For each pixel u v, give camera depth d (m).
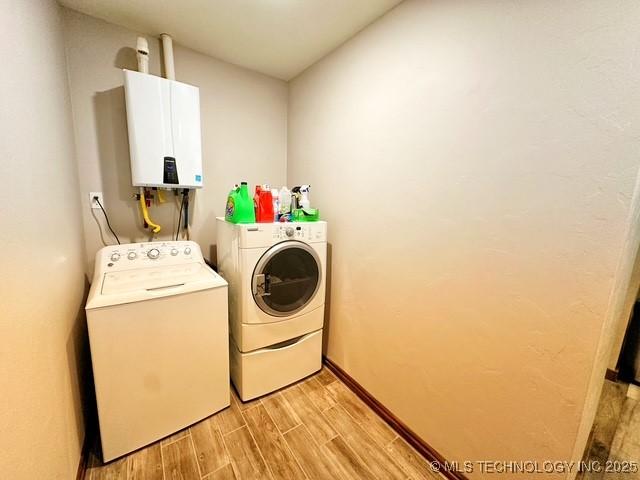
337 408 1.64
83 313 1.47
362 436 1.45
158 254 1.59
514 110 0.94
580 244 0.83
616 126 0.74
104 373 1.17
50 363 0.91
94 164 1.61
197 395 1.45
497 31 0.97
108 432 1.22
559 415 0.90
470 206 1.10
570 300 0.86
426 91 1.22
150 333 1.26
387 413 1.54
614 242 0.76
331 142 1.84
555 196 0.87
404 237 1.39
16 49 0.79
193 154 1.66
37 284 0.84
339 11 1.40
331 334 1.98
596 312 0.81
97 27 1.52
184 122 1.61
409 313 1.39
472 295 1.12
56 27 1.28
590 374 0.83
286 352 1.76
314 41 1.68
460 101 1.10
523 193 0.94
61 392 1.00
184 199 1.91
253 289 1.55
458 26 1.08
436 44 1.17
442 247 1.21
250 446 1.37
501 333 1.04
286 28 1.56
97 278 1.35
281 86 2.26
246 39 1.68
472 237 1.10
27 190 0.80
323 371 2.01
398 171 1.38
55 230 1.05
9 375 0.66
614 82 0.74
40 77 0.99
